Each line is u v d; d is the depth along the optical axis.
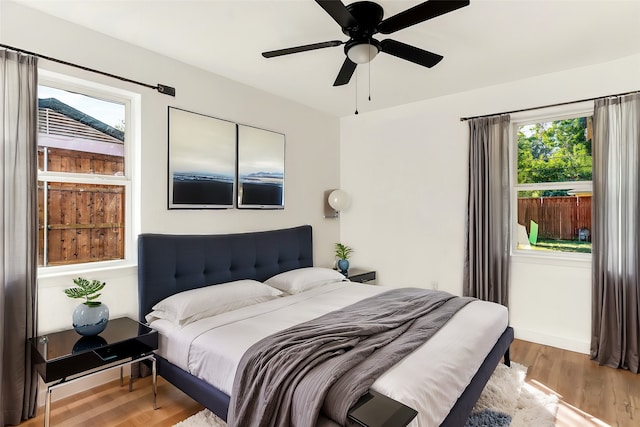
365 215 4.42
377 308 2.34
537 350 3.03
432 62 2.23
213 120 3.06
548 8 2.05
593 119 2.86
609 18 2.16
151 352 2.17
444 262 3.76
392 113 4.14
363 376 1.40
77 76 2.27
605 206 2.80
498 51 2.64
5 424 1.93
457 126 3.65
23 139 2.00
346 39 2.46
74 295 2.05
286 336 1.79
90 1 2.01
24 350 1.98
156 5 2.05
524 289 3.28
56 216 2.31
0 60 1.93
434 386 1.45
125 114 2.63
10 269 1.95
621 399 2.23
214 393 1.81
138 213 2.61
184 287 2.72
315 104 4.05
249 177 3.39
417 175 3.95
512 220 3.44
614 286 2.75
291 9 2.09
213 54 2.71
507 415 2.00
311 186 4.18
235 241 3.14
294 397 1.38
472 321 2.17
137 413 2.08
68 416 2.05
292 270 3.64
